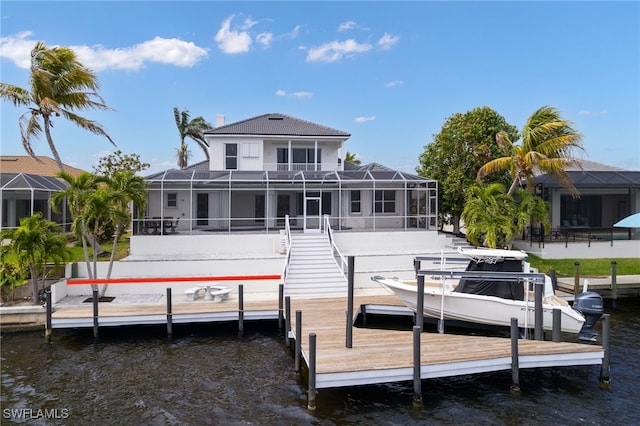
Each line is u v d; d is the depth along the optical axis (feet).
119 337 49.47
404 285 49.65
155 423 31.12
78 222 54.03
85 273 61.62
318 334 40.57
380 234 79.00
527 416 32.19
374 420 31.48
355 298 56.29
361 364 33.04
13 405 33.76
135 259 64.75
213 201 88.89
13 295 55.52
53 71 72.64
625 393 35.78
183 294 61.21
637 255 80.69
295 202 91.71
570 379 38.50
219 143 94.12
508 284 46.42
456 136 92.48
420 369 32.94
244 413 32.45
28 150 72.18
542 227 79.00
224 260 65.05
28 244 51.24
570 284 63.57
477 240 70.44
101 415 32.27
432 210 88.02
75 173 121.80
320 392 35.70
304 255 68.69
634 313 59.47
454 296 45.42
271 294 60.13
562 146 70.49
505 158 75.36
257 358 43.37
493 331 48.91
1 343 47.37
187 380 38.24
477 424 31.04
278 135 94.38
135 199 55.93
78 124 75.41
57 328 50.62
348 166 111.86
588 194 93.97
